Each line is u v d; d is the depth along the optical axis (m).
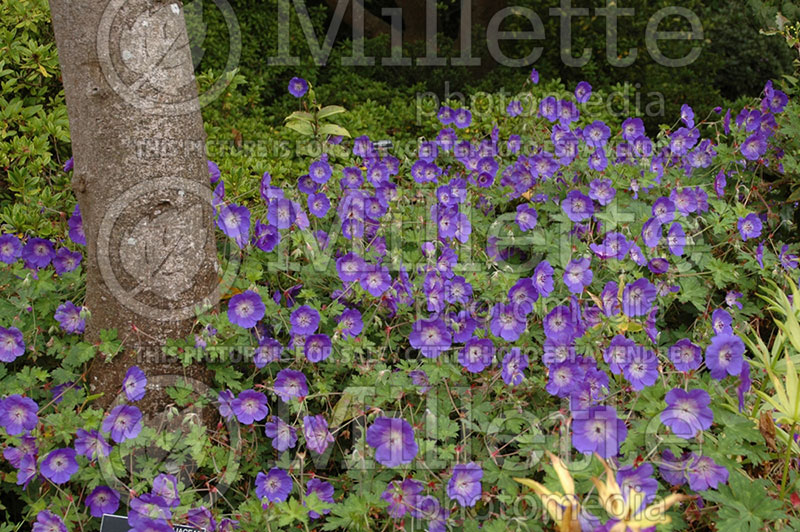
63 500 2.47
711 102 6.77
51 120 3.63
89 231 2.66
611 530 1.87
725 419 2.44
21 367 2.89
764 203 3.78
